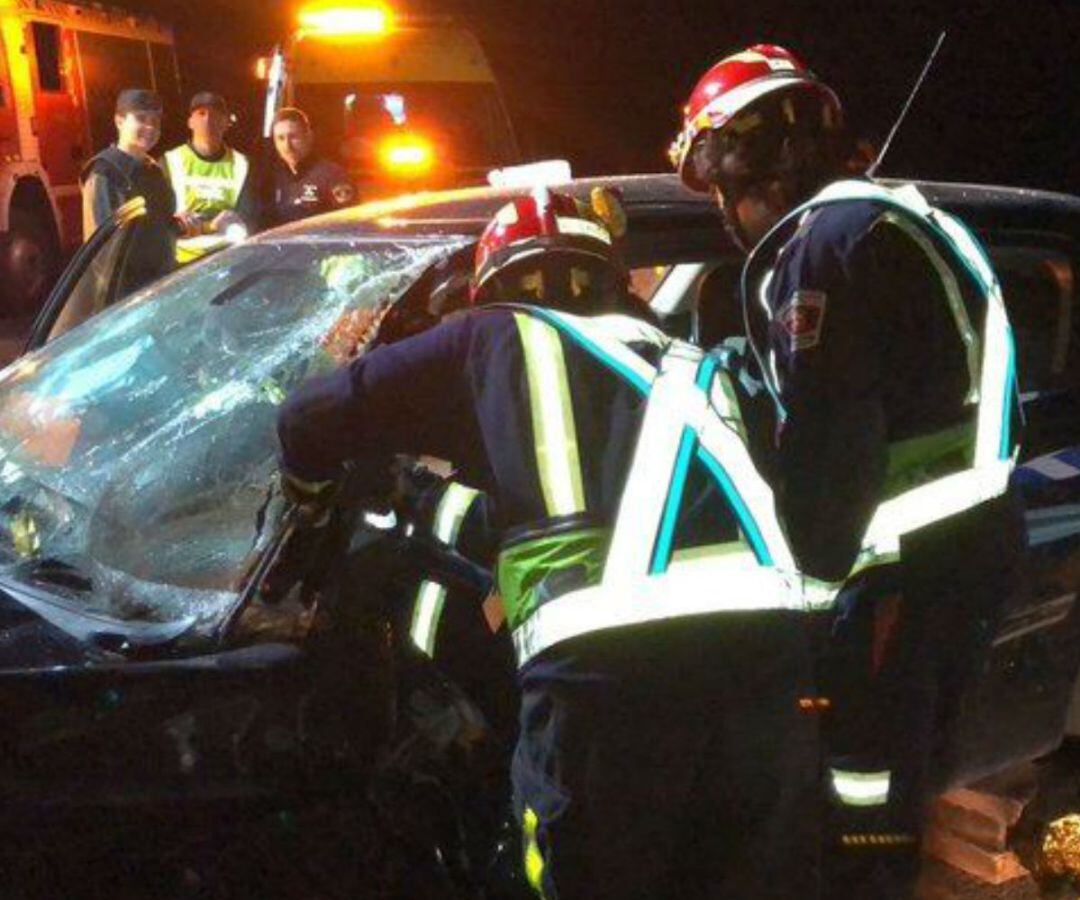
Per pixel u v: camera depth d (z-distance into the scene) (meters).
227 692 2.23
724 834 2.09
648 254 3.15
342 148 8.99
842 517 2.20
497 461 2.10
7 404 3.24
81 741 2.20
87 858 2.19
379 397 2.14
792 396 2.21
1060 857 3.26
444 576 2.45
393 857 2.28
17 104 11.20
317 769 2.24
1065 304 3.54
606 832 2.04
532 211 2.29
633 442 2.09
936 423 2.38
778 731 2.07
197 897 2.20
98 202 6.31
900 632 2.43
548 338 2.12
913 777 2.44
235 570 2.55
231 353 3.08
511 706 2.57
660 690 2.02
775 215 2.40
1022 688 3.25
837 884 2.42
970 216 3.49
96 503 2.81
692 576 2.04
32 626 2.44
